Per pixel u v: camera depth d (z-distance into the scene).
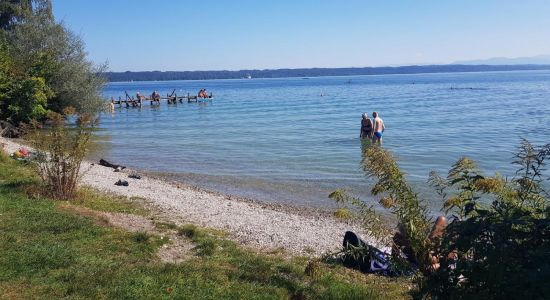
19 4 36.84
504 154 22.89
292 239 10.14
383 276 7.39
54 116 11.02
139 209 11.63
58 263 6.45
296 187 17.25
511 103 57.25
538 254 2.93
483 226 3.18
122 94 122.62
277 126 37.97
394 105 59.50
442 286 3.44
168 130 37.00
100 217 9.45
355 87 134.12
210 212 12.48
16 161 14.73
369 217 4.98
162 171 20.53
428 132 32.12
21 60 30.92
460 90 97.31
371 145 4.77
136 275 6.25
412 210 4.30
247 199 15.58
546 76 197.12
